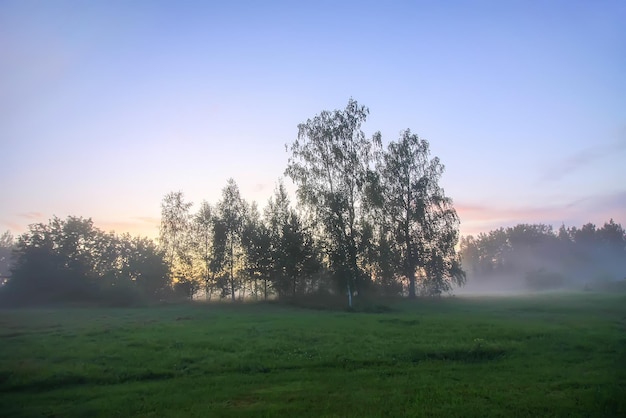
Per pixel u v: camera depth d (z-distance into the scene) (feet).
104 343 67.67
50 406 36.70
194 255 227.20
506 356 55.62
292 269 184.44
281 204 195.11
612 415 32.71
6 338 75.25
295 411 34.24
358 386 41.75
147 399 38.17
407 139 194.59
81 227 225.15
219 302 201.16
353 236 163.73
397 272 191.11
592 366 49.44
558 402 35.78
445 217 189.06
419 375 45.98
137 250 222.69
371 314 125.59
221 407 35.60
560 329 76.23
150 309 164.35
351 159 167.02
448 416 32.78
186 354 57.00
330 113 170.91
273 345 63.36
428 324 88.07
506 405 35.17
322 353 57.16
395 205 189.26
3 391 41.70
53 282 205.36
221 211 211.82
